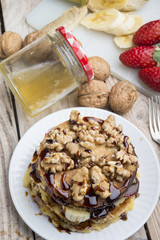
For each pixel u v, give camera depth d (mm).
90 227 519
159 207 579
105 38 696
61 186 487
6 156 598
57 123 591
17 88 594
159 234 569
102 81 641
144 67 655
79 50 553
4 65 603
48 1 719
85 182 482
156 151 617
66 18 676
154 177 557
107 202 485
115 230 524
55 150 506
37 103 596
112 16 688
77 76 577
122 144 513
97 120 539
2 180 578
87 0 694
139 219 531
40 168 497
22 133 620
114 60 679
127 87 616
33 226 518
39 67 593
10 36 646
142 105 651
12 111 629
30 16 704
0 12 708
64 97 623
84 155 496
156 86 632
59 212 509
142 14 716
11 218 557
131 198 536
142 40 661
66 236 518
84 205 481
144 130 633
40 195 529
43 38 590
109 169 487
